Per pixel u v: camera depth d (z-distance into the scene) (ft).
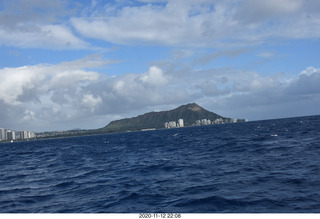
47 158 203.51
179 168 94.68
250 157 106.32
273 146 138.62
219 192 56.90
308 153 103.65
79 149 290.76
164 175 83.87
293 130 271.49
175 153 152.25
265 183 61.72
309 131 235.81
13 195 72.84
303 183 58.80
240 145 157.89
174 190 62.28
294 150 116.06
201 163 102.17
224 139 231.50
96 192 67.62
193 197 54.80
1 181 103.35
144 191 63.36
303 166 78.02
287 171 72.74
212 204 49.57
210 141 224.12
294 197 49.67
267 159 97.14
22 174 119.75
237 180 67.10
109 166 119.34
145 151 188.44
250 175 71.61
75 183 83.10
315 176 64.08
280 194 52.19
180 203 51.85
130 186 71.10
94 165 128.77
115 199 58.75
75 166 131.64
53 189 76.84
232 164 93.04
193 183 68.23
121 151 210.18
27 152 325.01
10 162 199.00
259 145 149.28
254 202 48.70
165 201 54.08
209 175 77.05
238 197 52.21
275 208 45.06
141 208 50.98
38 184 88.22
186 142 244.22
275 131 283.79
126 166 113.91
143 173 91.30
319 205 44.78
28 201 64.44
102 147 292.40
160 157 138.72
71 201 61.05
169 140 311.06
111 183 77.87
